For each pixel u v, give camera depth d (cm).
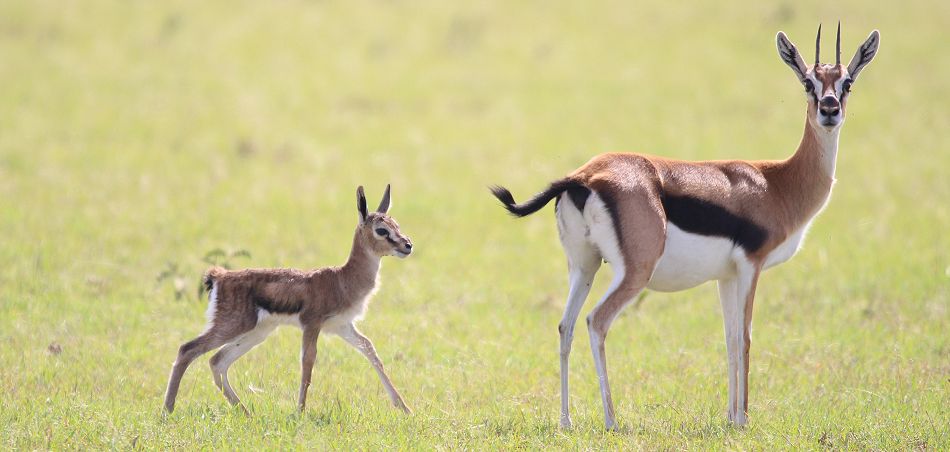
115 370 2033
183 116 4653
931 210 3553
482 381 2053
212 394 1936
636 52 5894
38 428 1658
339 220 3325
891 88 5188
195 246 2978
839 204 3634
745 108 5000
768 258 1823
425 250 3072
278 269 1853
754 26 6191
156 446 1602
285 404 1864
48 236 2991
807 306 2616
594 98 5178
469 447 1631
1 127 4275
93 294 2542
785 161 1859
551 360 2202
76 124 4409
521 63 5772
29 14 6091
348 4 6825
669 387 2039
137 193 3528
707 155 4266
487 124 4769
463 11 6594
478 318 2492
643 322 2484
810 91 1827
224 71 5469
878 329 2420
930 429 1741
